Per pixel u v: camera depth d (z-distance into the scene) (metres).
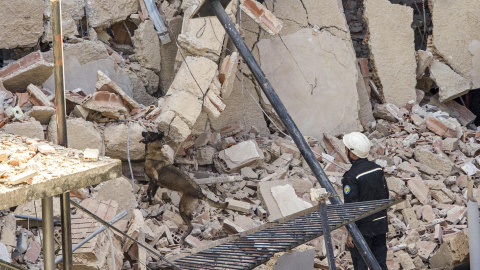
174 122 17.58
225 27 15.89
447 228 18.47
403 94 25.53
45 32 19.09
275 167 20.14
